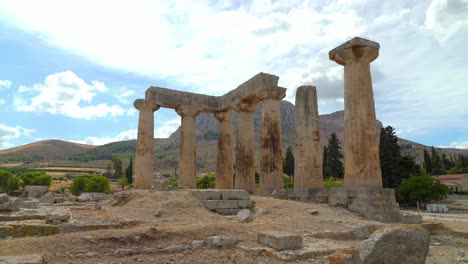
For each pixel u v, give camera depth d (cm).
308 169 2162
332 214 1638
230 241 1039
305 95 2264
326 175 6950
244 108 2811
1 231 1083
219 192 1792
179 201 1684
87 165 17725
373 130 1805
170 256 928
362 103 1811
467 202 5403
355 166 1784
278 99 2547
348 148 1828
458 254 1052
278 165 2464
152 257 917
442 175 8506
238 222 1393
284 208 1708
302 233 1202
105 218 1451
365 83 1831
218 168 3055
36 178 5838
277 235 988
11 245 916
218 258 918
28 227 1118
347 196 1783
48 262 815
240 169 2791
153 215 1520
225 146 3055
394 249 654
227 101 3005
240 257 929
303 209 1694
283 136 16588
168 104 2894
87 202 2511
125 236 1018
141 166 2700
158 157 15650
